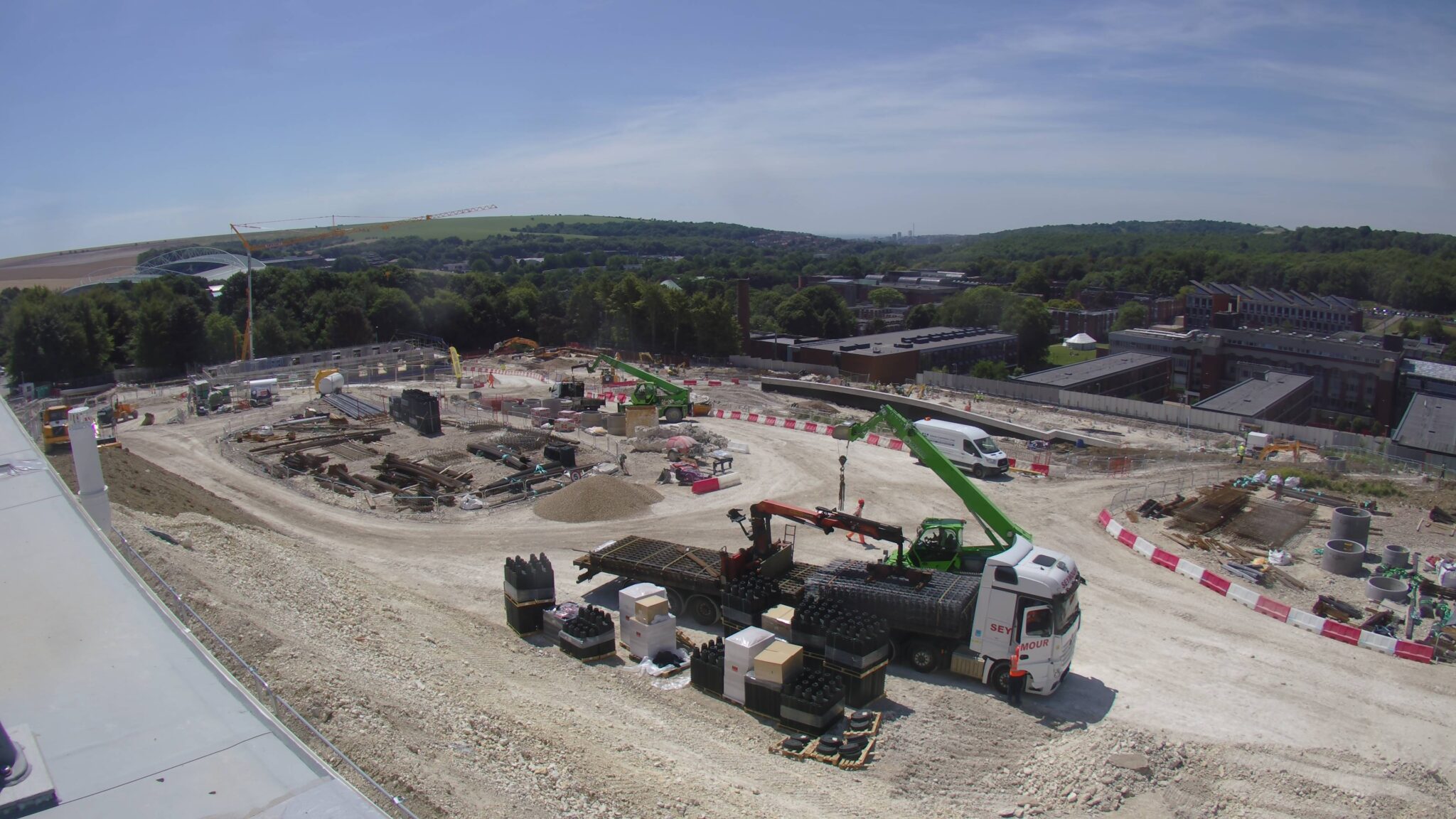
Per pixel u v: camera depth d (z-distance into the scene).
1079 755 17.23
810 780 16.64
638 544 27.03
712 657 20.31
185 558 22.45
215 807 10.82
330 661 17.50
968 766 17.55
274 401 66.31
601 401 61.12
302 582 23.80
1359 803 16.30
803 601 21.69
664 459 45.72
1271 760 18.02
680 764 16.75
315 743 13.61
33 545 20.91
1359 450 50.62
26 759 11.50
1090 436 55.91
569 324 117.50
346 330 106.44
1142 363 97.56
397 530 34.62
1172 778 16.95
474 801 13.16
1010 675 20.17
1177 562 29.53
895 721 19.25
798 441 51.19
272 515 36.22
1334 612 25.33
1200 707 20.41
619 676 21.16
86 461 22.70
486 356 102.38
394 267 141.25
